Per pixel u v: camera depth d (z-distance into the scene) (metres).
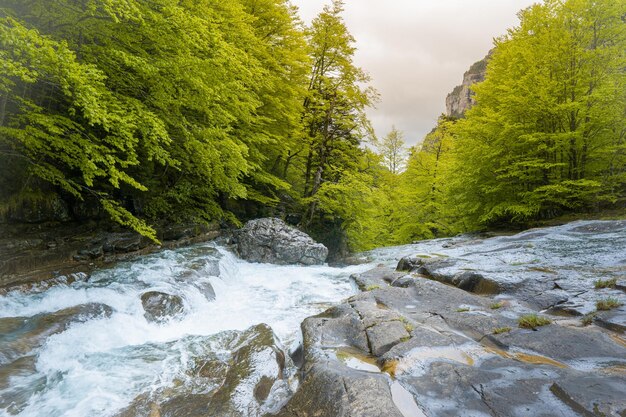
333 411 3.65
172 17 7.78
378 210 25.67
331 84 22.30
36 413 4.08
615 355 4.48
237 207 20.36
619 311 5.72
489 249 12.68
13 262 8.10
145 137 8.52
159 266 10.38
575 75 16.73
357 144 22.94
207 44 9.09
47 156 9.50
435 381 4.17
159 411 4.08
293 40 19.73
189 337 6.44
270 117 18.42
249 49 14.51
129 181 7.86
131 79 9.14
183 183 15.04
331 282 11.93
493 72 23.12
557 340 4.99
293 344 6.41
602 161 18.02
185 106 11.19
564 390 3.62
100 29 8.45
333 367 4.55
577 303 6.37
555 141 16.86
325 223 23.91
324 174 23.84
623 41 16.92
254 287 11.18
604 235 12.35
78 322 6.39
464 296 7.62
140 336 6.65
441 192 28.70
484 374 4.22
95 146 7.43
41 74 6.11
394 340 5.44
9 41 4.89
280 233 15.50
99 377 4.89
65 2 7.87
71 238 10.13
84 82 5.93
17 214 8.84
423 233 30.38
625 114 16.30
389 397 3.74
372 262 15.70
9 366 4.95
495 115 17.80
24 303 7.09
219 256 12.73
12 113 7.94
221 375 4.89
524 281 7.88
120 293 7.93
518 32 21.62
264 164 21.94
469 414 3.54
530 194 17.59
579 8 16.77
